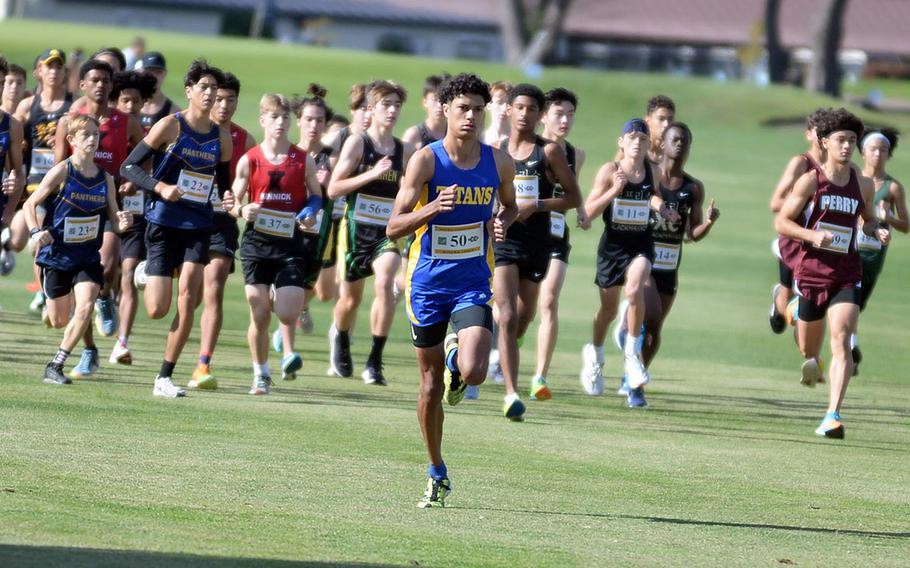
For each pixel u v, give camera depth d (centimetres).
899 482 2886
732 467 2970
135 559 1822
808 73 19825
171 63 15825
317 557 1920
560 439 3222
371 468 2680
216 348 4681
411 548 2022
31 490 2239
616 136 15088
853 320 3581
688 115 16500
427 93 4200
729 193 12725
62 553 1822
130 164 3447
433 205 2309
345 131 4294
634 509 2445
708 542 2198
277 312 3688
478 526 2220
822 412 4066
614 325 6294
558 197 3641
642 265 3981
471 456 2898
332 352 4209
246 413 3278
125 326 3975
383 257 4028
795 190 3600
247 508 2234
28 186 4650
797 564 2070
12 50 15588
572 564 1978
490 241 2456
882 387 4769
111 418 3050
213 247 3647
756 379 4797
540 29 19388
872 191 3641
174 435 2895
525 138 3622
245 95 14688
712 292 7650
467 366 2300
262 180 3653
